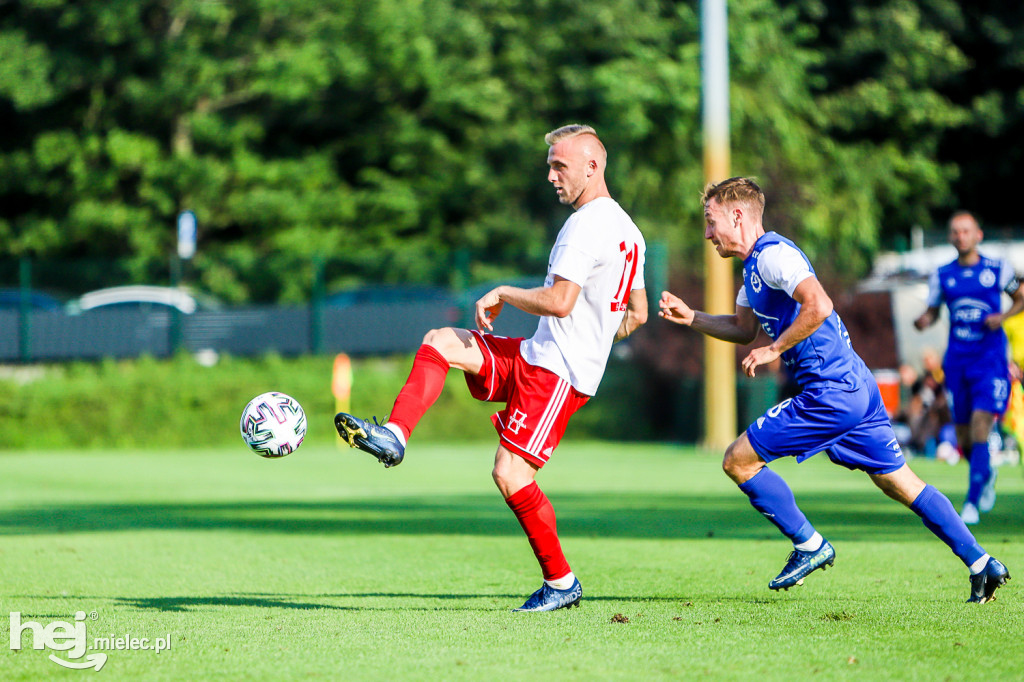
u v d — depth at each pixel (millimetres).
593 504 39188
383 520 35188
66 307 88812
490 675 14109
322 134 129750
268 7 110188
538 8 117625
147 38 110125
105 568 24781
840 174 114188
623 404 85250
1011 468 54719
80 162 111500
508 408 19062
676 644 15945
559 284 18375
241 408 81312
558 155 18891
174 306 87812
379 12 113938
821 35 128375
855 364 19141
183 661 15023
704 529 31547
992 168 136875
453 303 85812
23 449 78500
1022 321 41125
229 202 115688
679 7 113312
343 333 87812
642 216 106812
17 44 106688
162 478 54750
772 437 19109
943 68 126062
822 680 13781
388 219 123938
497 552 27406
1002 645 15758
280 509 39062
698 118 108000
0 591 21656
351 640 16328
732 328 20750
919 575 22672
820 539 19750
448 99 118625
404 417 18484
